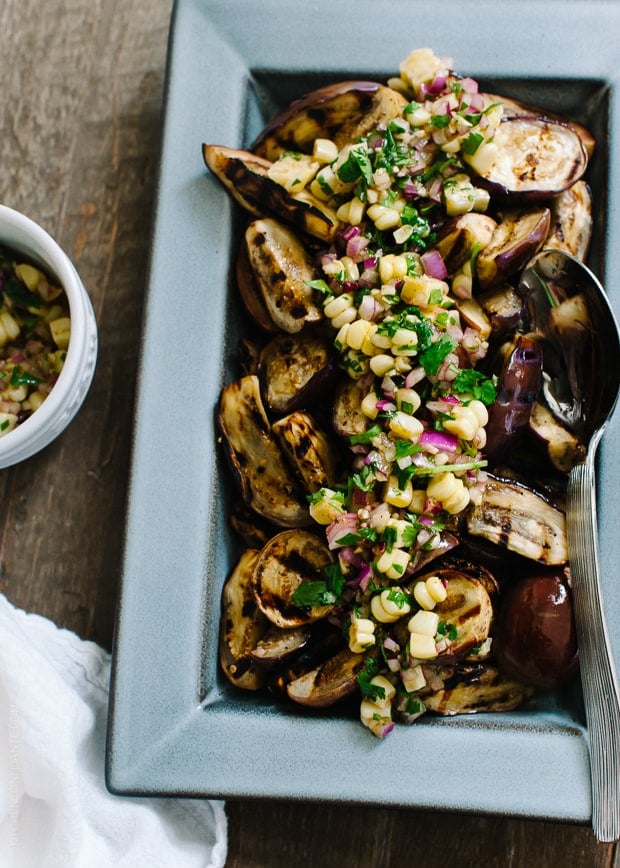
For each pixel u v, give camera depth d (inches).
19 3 26.1
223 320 22.9
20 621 24.3
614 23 23.4
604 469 22.2
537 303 22.7
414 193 22.5
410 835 23.9
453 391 21.8
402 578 21.6
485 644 21.9
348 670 21.8
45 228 25.5
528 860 23.7
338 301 22.1
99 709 24.1
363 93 22.5
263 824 24.0
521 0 23.5
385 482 21.7
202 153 23.2
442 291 22.0
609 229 22.8
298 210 22.5
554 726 21.9
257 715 22.1
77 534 24.8
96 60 25.9
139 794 21.9
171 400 22.6
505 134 22.8
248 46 23.5
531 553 21.9
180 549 22.4
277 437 22.4
